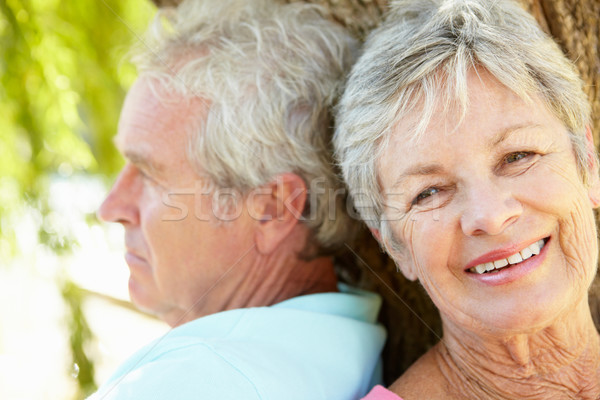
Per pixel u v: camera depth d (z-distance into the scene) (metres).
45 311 3.75
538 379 1.26
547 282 1.16
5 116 2.41
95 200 2.57
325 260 1.60
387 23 1.32
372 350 1.45
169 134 1.45
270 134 1.42
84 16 2.56
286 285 1.56
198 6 1.54
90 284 4.16
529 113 1.12
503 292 1.17
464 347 1.30
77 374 2.68
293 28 1.48
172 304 1.60
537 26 1.20
